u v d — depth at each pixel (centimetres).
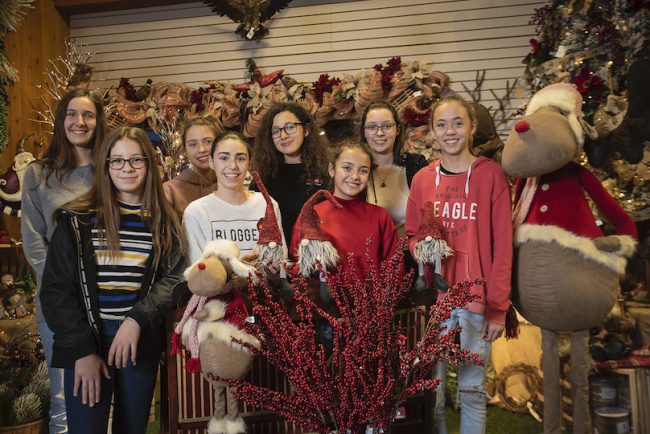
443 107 223
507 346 324
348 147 210
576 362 229
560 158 213
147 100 444
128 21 487
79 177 231
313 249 173
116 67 488
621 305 295
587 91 300
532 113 234
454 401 321
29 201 229
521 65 435
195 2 473
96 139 236
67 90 449
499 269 213
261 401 138
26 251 229
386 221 212
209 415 171
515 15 436
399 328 141
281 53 465
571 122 222
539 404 304
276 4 461
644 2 281
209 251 161
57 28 478
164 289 177
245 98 430
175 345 166
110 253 175
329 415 140
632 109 254
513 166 217
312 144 276
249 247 214
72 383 169
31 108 442
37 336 334
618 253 221
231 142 214
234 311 159
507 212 217
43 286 172
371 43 454
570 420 285
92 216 178
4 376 301
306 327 140
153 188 184
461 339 217
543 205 225
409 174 268
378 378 131
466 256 216
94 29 489
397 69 411
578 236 218
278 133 268
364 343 134
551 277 217
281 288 175
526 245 224
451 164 227
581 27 312
